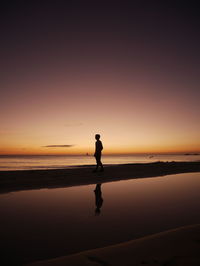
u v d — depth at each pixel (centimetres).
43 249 344
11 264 296
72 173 1310
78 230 429
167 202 670
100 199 708
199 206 625
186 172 1644
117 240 379
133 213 551
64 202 665
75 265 272
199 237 350
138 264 269
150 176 1358
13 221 484
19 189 855
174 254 294
